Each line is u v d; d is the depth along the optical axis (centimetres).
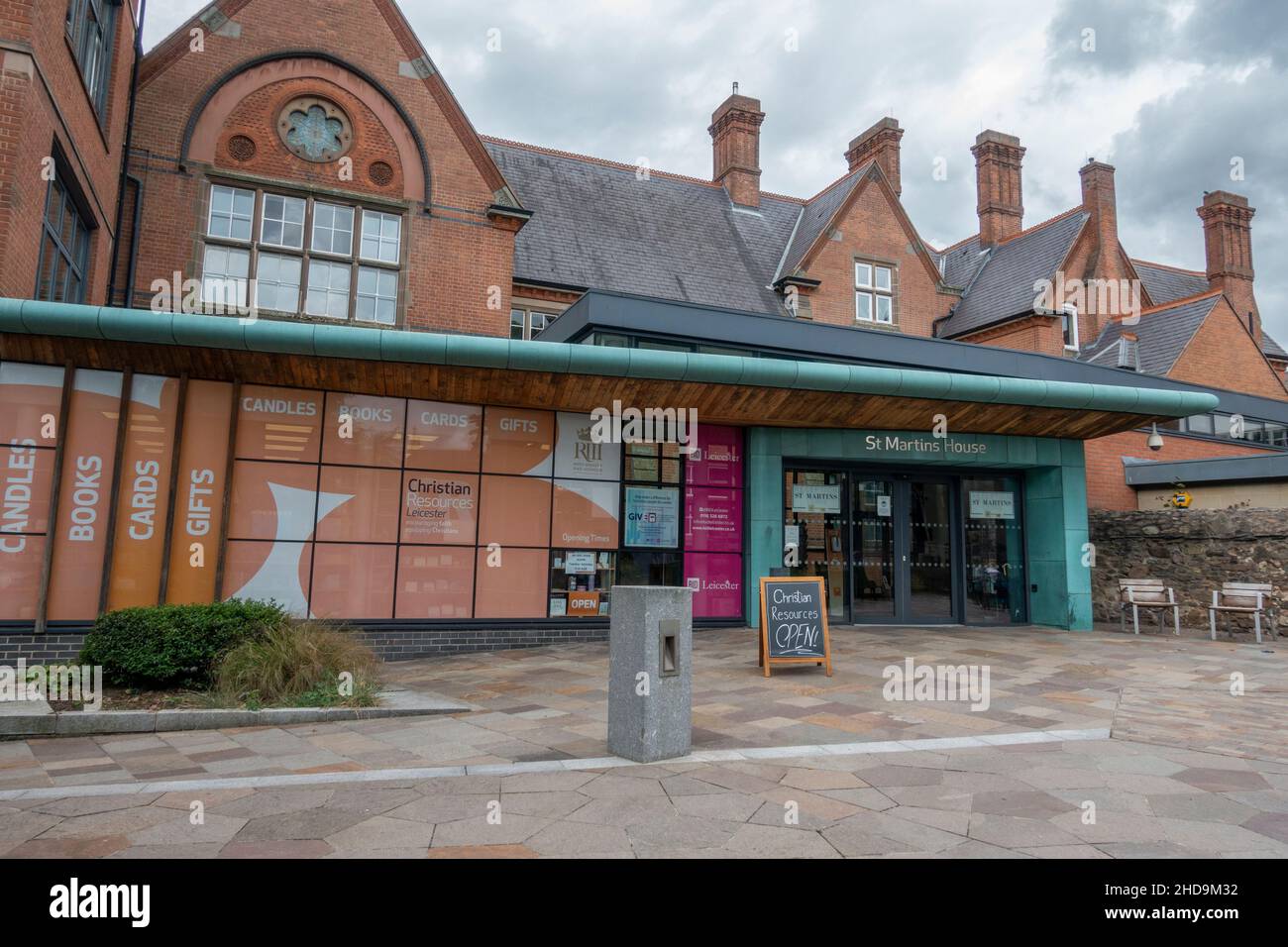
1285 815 430
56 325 857
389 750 585
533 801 454
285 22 1404
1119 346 2312
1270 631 1268
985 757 548
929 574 1392
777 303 2117
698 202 2358
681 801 452
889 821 420
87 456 948
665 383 1083
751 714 690
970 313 2403
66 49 948
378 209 1429
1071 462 1397
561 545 1169
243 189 1360
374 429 1088
